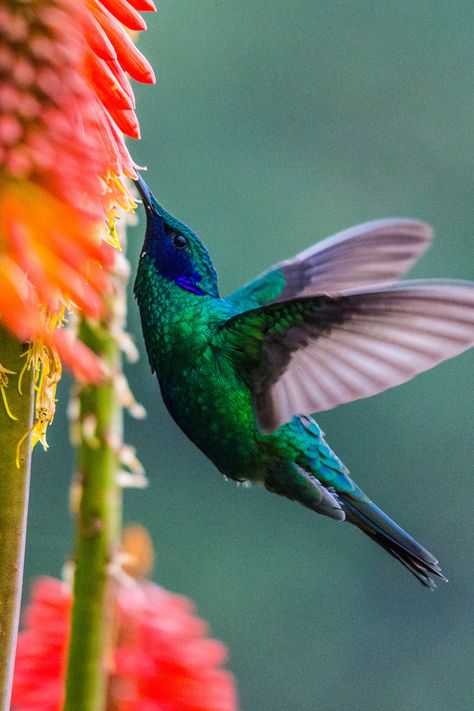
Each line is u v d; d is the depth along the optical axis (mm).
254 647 14516
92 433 4551
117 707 5125
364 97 16047
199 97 15570
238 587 14617
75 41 3883
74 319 4582
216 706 5199
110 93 4090
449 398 15102
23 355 3910
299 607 14719
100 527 4520
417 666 14625
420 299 4863
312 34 15914
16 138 3721
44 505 13617
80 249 3771
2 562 3844
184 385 5914
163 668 5176
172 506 14523
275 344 5637
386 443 15008
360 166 15859
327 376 5348
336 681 14516
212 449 6035
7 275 3674
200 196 15250
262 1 16000
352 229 6750
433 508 14906
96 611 4500
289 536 14938
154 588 5445
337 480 6137
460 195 15867
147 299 5930
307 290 6684
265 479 6094
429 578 6027
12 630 3844
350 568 14930
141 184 5973
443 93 16109
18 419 3893
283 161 15672
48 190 3781
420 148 16000
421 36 16188
